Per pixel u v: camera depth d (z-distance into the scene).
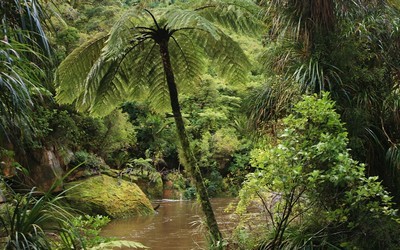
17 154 7.16
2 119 2.28
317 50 3.95
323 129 3.37
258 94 4.56
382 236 3.43
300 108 3.39
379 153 4.04
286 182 3.24
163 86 5.11
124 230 7.84
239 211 3.81
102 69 4.55
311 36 4.03
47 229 2.43
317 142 3.37
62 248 2.62
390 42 4.13
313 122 3.43
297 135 3.38
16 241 2.12
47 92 2.66
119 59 4.64
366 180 3.14
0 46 2.24
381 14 4.24
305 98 3.38
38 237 2.27
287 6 4.10
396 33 4.12
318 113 3.33
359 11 4.18
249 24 4.42
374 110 4.00
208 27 3.53
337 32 4.02
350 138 3.79
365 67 4.07
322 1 3.91
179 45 4.87
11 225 2.28
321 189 3.41
